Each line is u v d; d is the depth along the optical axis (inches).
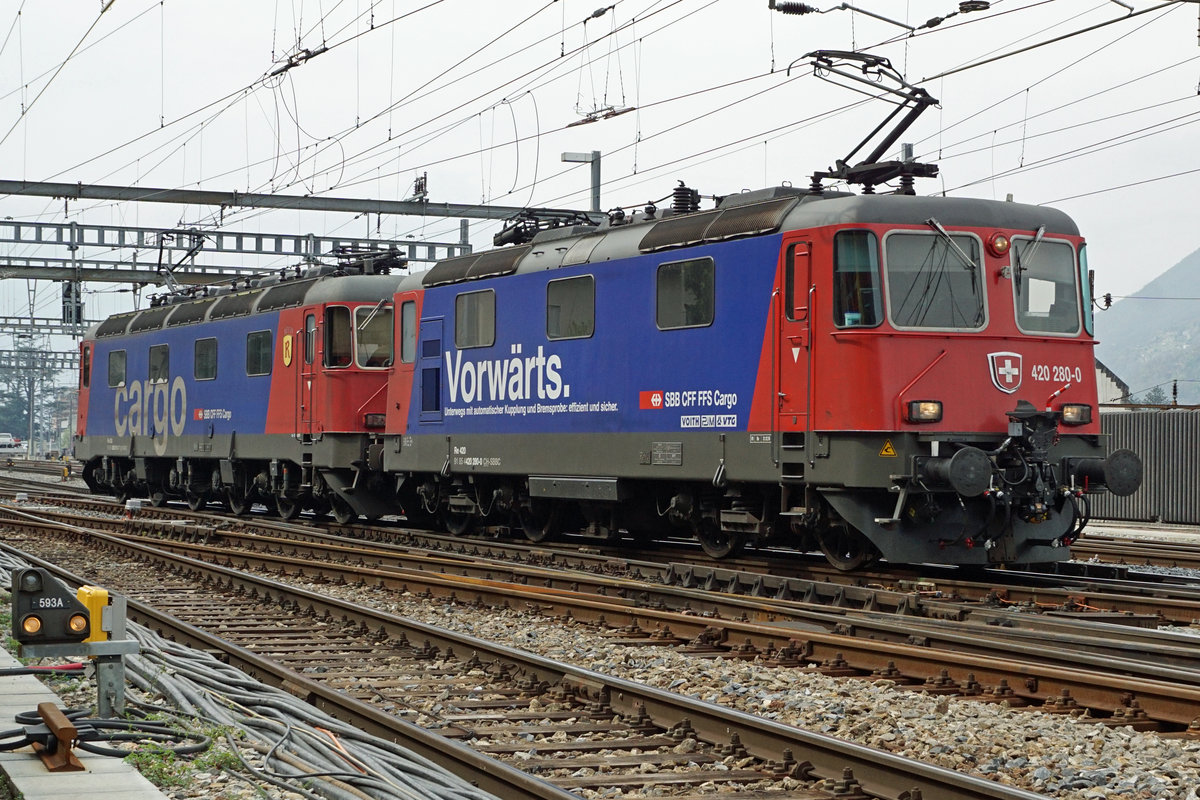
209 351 1040.2
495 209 1402.6
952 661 338.0
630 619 445.1
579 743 288.2
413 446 803.4
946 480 515.8
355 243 1841.8
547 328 689.0
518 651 365.1
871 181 589.0
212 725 289.1
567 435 673.0
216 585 583.8
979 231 544.7
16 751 251.6
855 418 523.8
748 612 457.4
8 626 413.7
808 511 550.0
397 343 825.5
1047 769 254.8
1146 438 1119.0
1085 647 380.8
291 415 911.7
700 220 601.9
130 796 219.8
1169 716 293.7
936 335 530.6
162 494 1167.0
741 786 255.9
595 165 1141.7
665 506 666.2
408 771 258.7
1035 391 548.4
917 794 236.4
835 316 530.6
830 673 357.1
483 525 810.2
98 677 284.0
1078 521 560.4
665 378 612.4
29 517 951.6
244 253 1777.8
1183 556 698.8
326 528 895.7
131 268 1865.2
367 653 411.8
